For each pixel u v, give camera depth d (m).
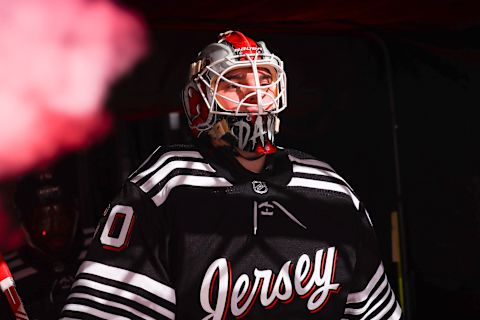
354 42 4.12
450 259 4.53
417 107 4.62
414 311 4.38
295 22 3.46
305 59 4.00
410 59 4.21
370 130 4.65
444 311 4.42
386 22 3.63
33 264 1.88
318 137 4.91
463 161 4.44
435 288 4.54
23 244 1.90
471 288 4.39
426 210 4.67
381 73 4.24
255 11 3.06
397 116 4.69
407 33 3.99
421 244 4.67
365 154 4.81
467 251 4.44
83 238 1.97
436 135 4.56
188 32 3.49
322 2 2.97
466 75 4.25
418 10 3.31
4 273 1.33
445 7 3.27
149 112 3.56
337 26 3.70
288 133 5.00
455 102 4.43
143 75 3.39
